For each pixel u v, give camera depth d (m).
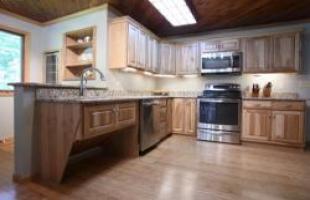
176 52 4.68
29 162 2.10
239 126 3.72
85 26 3.61
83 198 1.74
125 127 2.72
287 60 3.69
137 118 2.94
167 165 2.58
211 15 3.68
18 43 3.96
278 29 4.05
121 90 3.79
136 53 3.55
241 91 4.25
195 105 4.22
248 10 3.48
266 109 3.56
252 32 4.27
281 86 4.03
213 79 4.63
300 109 3.35
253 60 3.93
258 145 3.62
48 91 2.27
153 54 4.28
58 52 4.04
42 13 3.71
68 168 2.45
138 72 4.21
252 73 3.99
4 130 3.65
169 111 4.28
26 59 4.00
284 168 2.50
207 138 3.95
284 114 3.45
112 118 2.33
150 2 3.10
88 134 1.95
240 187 1.98
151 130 3.32
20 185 1.97
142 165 2.57
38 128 2.15
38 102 2.13
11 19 3.74
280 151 3.25
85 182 2.06
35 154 2.15
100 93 3.17
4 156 2.78
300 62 3.70
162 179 2.15
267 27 4.14
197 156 2.95
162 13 3.49
